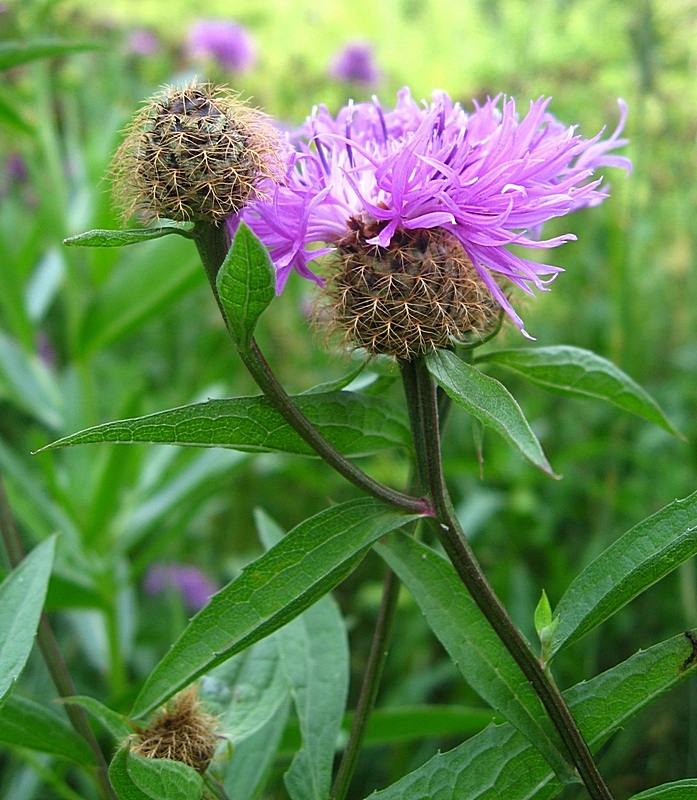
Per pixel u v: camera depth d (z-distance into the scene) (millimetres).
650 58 266
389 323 89
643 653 90
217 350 309
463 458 276
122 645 213
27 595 96
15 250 299
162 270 211
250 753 124
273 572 85
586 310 298
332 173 99
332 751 110
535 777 90
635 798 87
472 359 106
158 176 85
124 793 82
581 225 315
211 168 84
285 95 423
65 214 226
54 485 206
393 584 103
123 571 226
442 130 96
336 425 93
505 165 89
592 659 208
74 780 196
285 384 305
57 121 320
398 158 90
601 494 245
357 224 98
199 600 262
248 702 114
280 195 94
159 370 326
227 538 291
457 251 96
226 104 89
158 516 201
